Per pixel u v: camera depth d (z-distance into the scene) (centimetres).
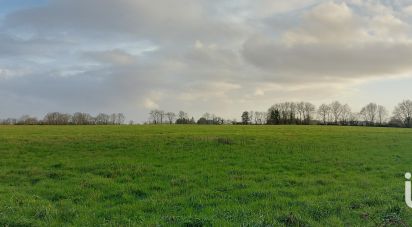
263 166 2508
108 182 1911
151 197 1598
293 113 15975
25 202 1474
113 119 16250
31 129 6625
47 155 2981
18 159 2755
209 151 3209
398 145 3866
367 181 1980
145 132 5528
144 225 1170
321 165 2575
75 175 2147
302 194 1677
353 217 1291
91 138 4081
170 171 2253
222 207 1410
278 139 4266
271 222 1188
